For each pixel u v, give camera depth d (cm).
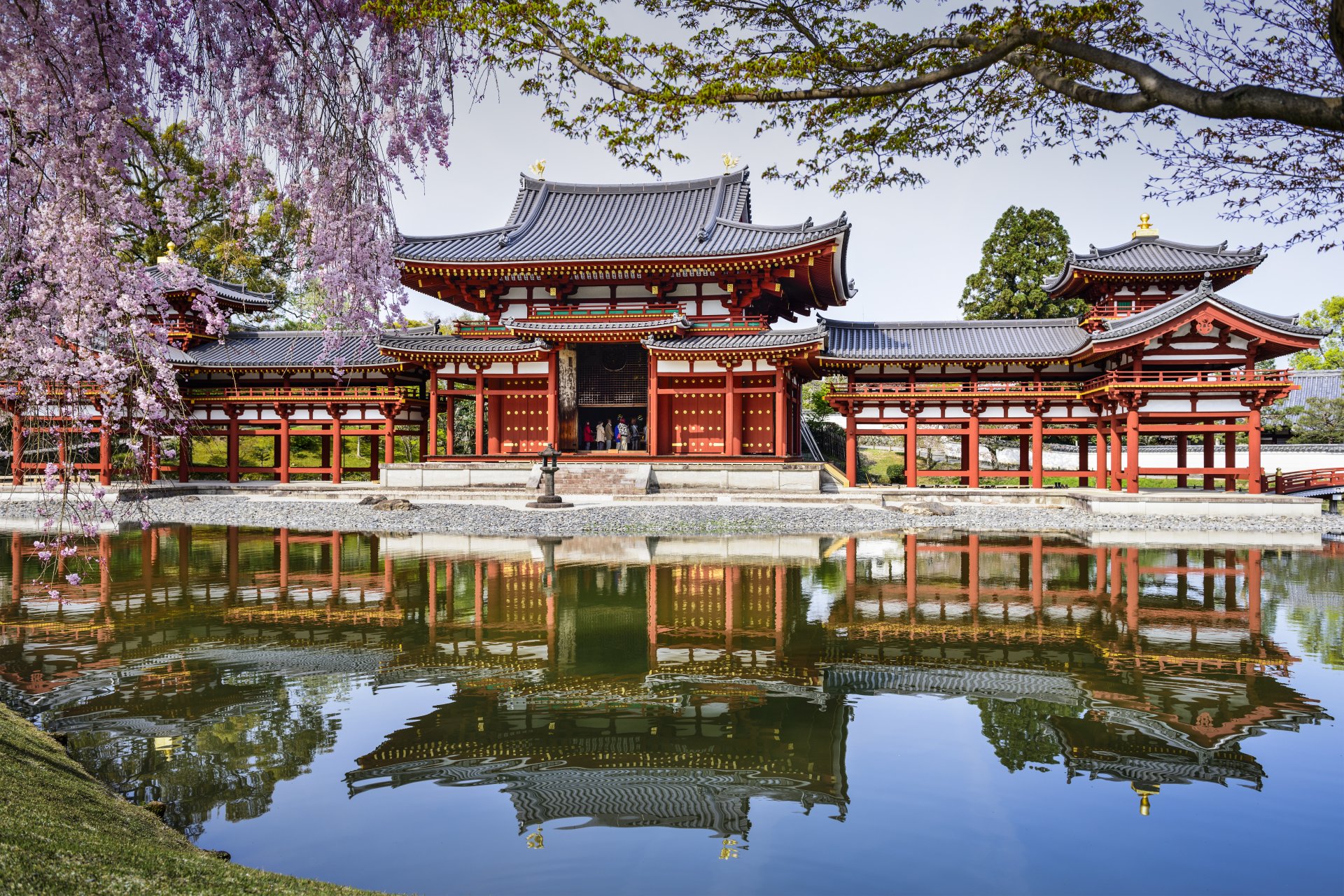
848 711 1084
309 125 818
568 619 1614
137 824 677
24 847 473
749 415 4622
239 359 4497
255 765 900
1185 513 3434
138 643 1418
